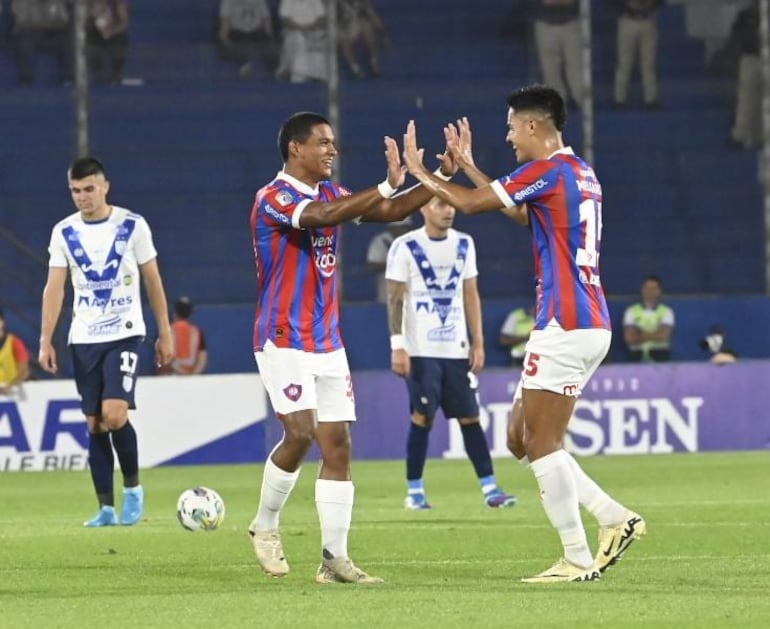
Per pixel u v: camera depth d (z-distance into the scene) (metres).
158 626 22.78
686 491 50.09
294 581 28.64
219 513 36.00
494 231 79.50
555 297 27.02
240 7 81.81
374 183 79.38
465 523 40.53
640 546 34.00
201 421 65.00
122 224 40.28
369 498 49.97
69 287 74.56
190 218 78.81
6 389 62.91
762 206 81.50
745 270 80.69
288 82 81.94
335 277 28.73
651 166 82.00
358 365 74.75
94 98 81.06
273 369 28.12
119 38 81.12
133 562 32.53
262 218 28.05
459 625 22.31
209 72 81.88
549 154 27.44
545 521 40.81
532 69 83.56
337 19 81.94
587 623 22.41
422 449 45.84
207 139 81.00
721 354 69.00
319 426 28.39
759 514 41.72
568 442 66.69
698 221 81.19
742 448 67.56
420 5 84.31
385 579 28.81
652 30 82.25
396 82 82.12
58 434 63.19
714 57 83.56
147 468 64.56
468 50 84.06
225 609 24.55
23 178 80.44
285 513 44.81
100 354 40.41
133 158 79.88
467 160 28.11
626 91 82.56
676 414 67.25
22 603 25.95
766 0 76.75
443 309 45.81
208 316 74.88
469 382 46.09
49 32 81.62
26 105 81.06
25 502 50.66
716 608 23.94
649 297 74.50
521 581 27.77
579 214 26.97
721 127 82.81
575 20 81.38
